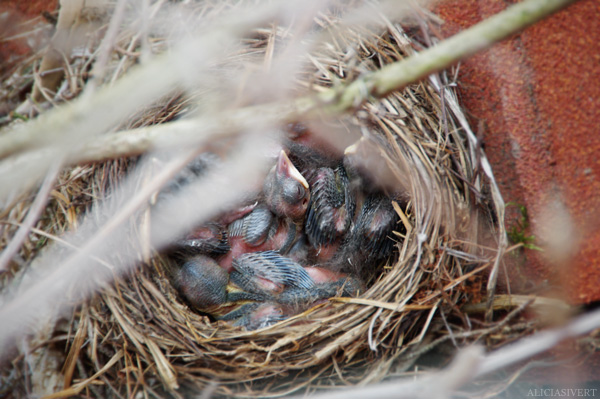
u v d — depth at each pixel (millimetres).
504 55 520
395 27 526
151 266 518
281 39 529
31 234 525
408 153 517
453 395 512
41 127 400
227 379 510
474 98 527
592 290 509
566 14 508
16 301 442
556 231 514
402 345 513
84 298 514
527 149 518
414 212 521
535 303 514
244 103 451
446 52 398
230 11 533
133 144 442
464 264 517
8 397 517
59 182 523
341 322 507
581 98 510
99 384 518
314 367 515
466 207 515
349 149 534
